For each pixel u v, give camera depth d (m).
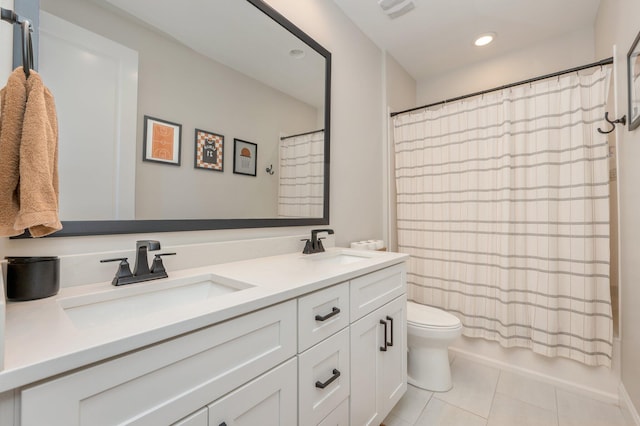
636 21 1.28
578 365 1.71
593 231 1.65
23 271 0.73
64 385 0.47
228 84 1.33
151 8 1.07
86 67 0.91
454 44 2.38
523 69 2.42
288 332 0.86
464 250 2.08
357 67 2.14
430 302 2.24
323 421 0.98
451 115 2.15
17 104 0.55
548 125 1.77
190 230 1.17
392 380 1.42
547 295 1.75
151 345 0.57
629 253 1.43
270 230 1.52
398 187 2.42
